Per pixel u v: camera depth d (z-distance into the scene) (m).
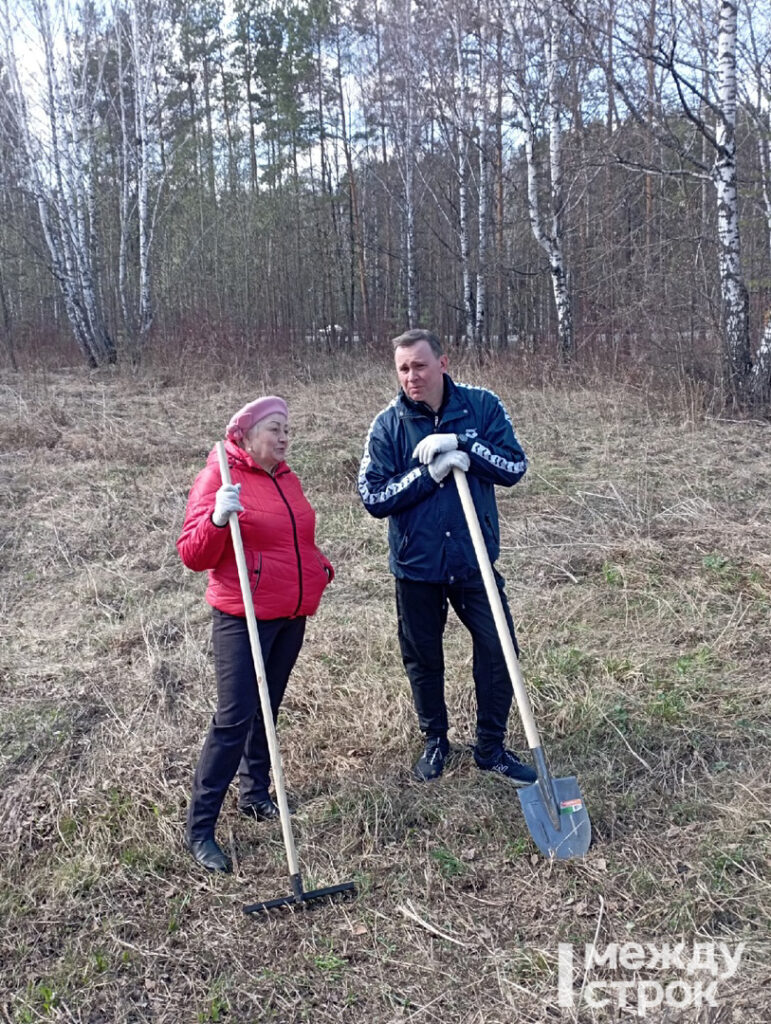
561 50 13.57
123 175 18.41
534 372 13.09
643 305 11.79
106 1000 2.54
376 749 3.72
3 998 2.57
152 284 24.11
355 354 18.67
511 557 5.86
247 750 3.33
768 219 13.18
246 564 3.09
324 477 7.94
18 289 25.06
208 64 29.25
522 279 19.33
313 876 3.02
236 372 14.29
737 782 3.36
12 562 6.16
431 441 3.15
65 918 2.85
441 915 2.83
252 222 24.48
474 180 20.62
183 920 2.85
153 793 3.46
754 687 4.02
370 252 26.91
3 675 4.50
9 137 17.84
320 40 25.17
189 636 4.88
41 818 3.33
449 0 16.38
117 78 21.28
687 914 2.74
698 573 5.38
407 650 3.46
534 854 3.07
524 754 3.69
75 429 10.05
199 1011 2.49
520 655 4.44
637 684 4.12
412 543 3.30
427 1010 2.48
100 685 4.39
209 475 3.21
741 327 10.18
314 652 4.59
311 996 2.54
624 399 10.84
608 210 14.55
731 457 8.16
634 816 3.24
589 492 7.14
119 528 6.74
